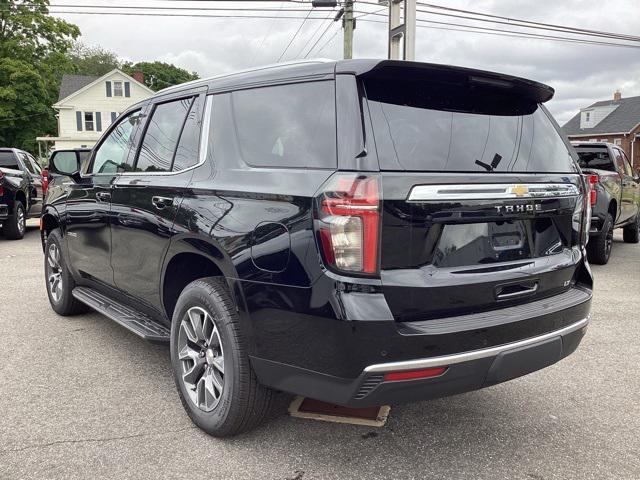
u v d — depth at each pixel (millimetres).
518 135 3104
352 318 2361
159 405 3555
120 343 4723
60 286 5445
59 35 40094
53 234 5359
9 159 12273
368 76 2648
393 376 2420
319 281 2455
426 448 3084
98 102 48406
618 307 6211
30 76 36844
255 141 3023
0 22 37625
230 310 2930
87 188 4527
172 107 3816
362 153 2469
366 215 2396
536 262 2988
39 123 38250
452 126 2811
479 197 2693
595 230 8516
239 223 2838
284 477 2781
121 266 4066
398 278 2455
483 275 2699
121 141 4316
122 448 3021
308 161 2662
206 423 3105
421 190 2512
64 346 4637
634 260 9523
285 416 3418
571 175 3285
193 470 2820
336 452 3021
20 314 5590
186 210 3215
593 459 2996
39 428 3230
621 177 9508
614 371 4262
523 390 3895
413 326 2465
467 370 2557
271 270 2639
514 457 3006
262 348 2732
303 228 2529
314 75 2812
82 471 2799
